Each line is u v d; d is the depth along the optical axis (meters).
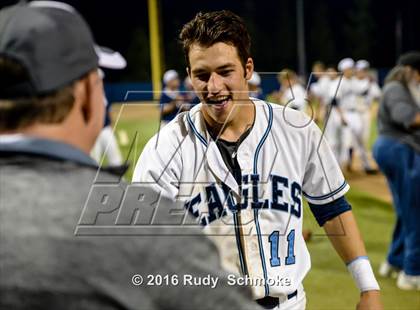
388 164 4.35
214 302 0.93
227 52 1.73
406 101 4.23
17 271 0.88
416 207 4.25
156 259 0.92
